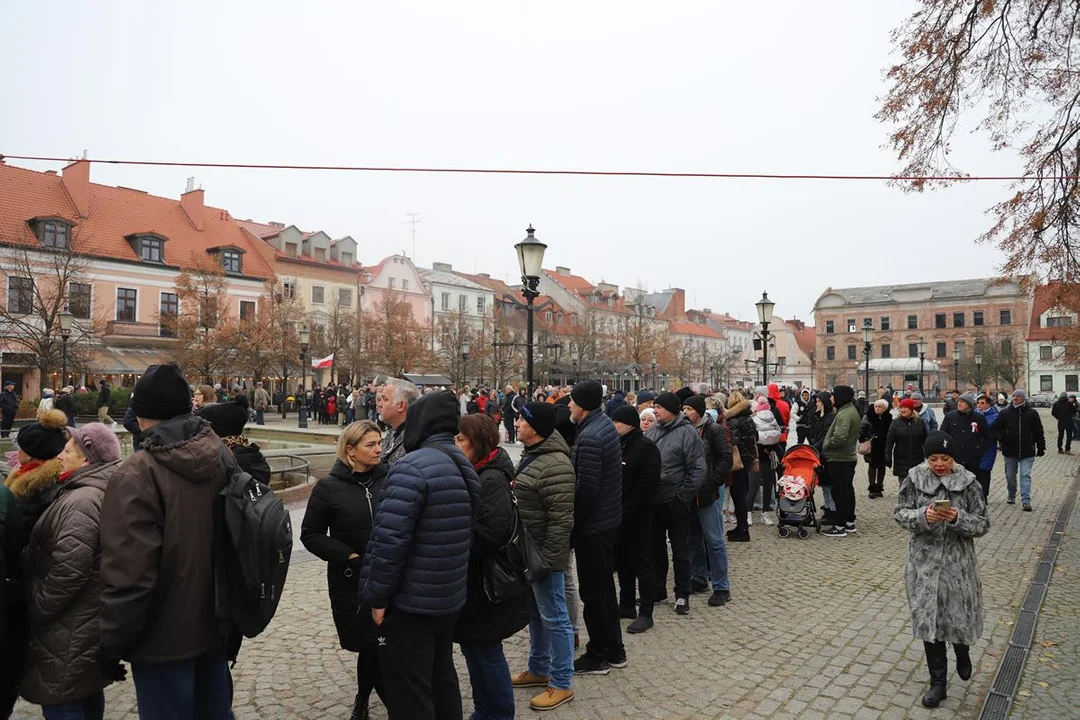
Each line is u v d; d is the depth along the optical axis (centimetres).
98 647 294
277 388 4641
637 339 6100
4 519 309
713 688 464
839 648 537
